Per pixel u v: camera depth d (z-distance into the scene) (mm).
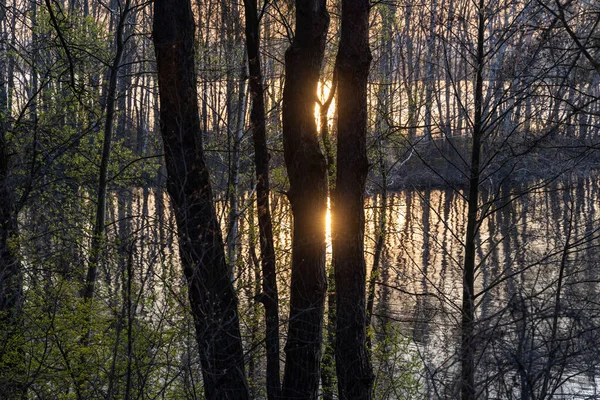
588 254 9867
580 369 5016
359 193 8609
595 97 8711
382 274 22203
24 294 9016
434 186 36031
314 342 8703
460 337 5668
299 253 8742
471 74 11359
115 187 17375
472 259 10672
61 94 15734
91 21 16469
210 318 7242
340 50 8594
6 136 12859
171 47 8086
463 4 10992
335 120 13719
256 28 9688
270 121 15070
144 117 30094
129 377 6621
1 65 15914
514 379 4918
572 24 8883
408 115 15891
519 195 10508
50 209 14039
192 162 8109
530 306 5441
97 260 9602
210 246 8000
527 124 10773
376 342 12227
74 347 8336
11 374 7844
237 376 8000
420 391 10250
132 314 6820
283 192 8953
